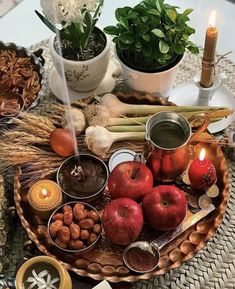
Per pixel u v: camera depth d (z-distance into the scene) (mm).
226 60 945
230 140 832
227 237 777
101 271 726
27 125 819
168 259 736
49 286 676
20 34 1005
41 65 896
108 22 1008
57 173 792
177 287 739
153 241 747
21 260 731
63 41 875
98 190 780
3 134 822
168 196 732
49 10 793
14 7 1033
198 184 774
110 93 868
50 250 741
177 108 846
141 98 864
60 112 845
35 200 756
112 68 940
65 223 730
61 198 765
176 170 771
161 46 800
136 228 717
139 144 836
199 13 1020
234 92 918
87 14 829
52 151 823
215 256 762
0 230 728
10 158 794
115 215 717
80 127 828
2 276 705
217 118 851
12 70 901
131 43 815
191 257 729
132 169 762
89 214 737
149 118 767
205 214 768
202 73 852
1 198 747
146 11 818
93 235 730
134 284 739
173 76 875
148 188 755
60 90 910
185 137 763
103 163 799
